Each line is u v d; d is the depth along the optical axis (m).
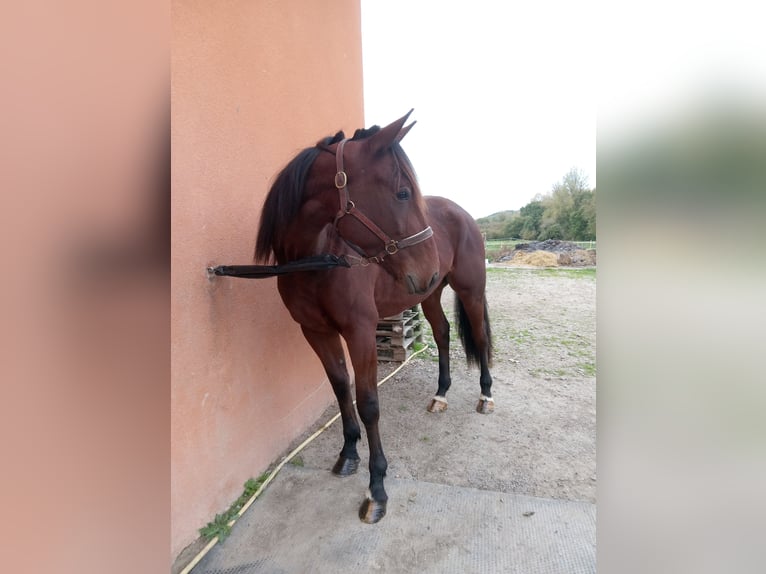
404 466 2.12
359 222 1.53
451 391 3.15
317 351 1.98
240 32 1.87
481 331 2.79
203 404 1.61
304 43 2.49
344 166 1.53
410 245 1.55
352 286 1.70
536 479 2.00
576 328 4.97
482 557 1.51
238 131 1.86
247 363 1.91
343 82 3.13
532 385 3.25
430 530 1.65
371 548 1.56
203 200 1.62
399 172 1.51
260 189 2.04
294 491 1.92
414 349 4.20
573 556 1.51
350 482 1.98
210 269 1.66
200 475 1.59
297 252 1.67
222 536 1.61
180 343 1.49
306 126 2.53
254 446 1.96
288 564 1.50
